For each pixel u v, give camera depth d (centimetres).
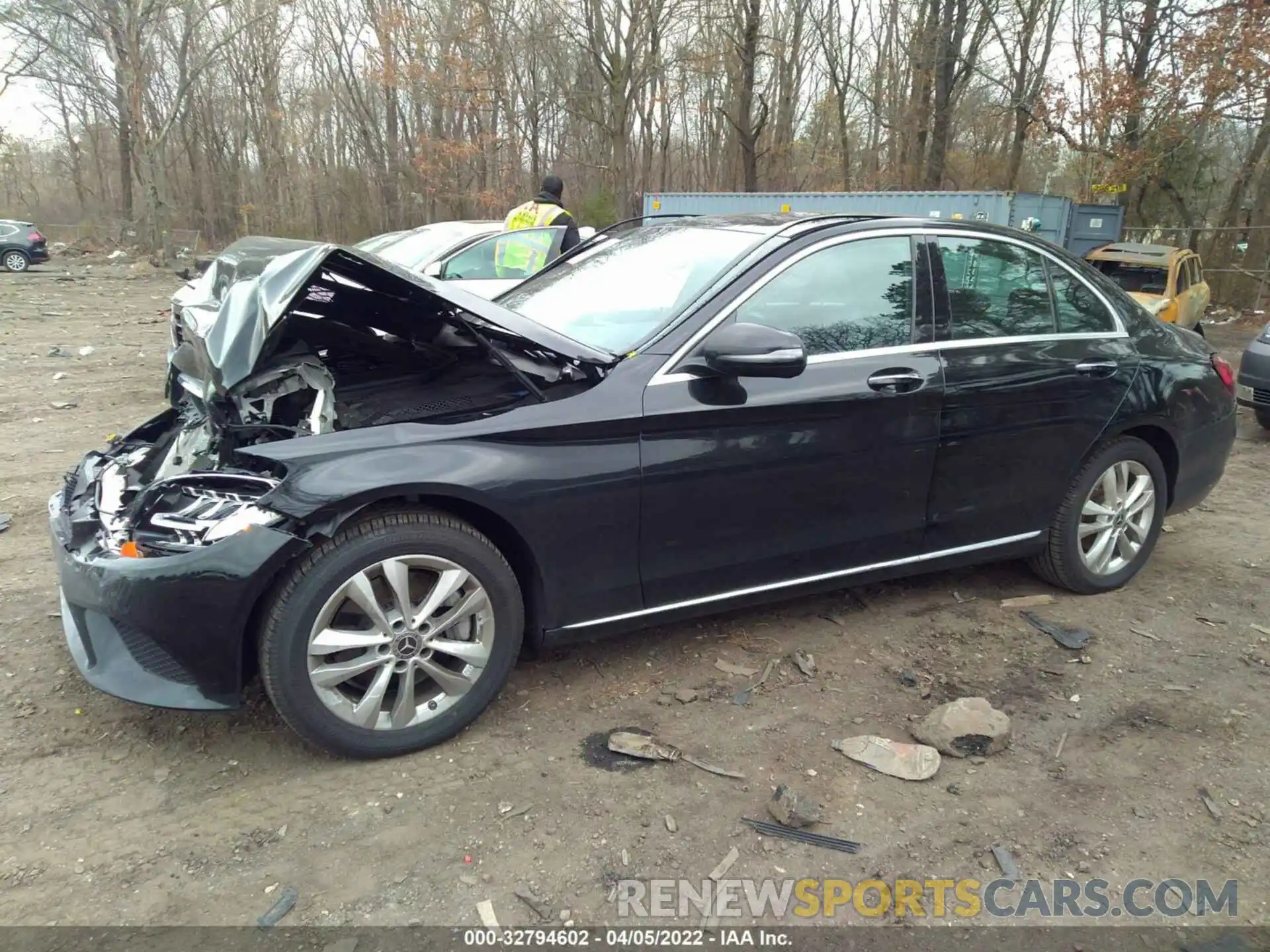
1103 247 1344
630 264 381
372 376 367
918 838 257
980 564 400
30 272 2658
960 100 2978
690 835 256
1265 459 689
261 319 289
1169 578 444
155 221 3112
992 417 364
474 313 302
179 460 335
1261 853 253
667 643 365
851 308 340
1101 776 287
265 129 4366
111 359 1003
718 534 322
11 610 382
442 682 289
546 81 3597
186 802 266
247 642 271
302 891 232
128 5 2969
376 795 270
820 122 3600
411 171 3638
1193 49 1680
